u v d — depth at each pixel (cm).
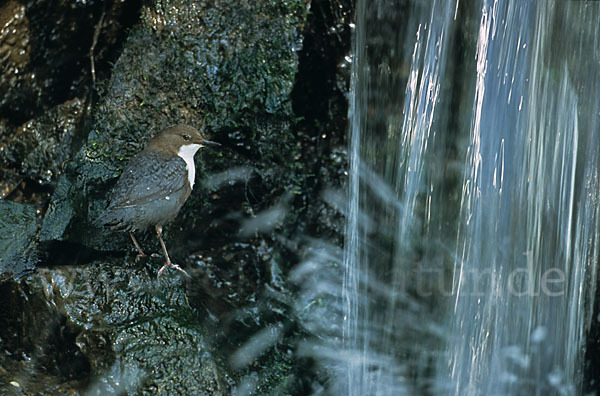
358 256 787
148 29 679
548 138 701
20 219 655
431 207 747
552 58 688
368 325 782
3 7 673
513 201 705
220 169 712
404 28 731
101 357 578
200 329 614
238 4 687
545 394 745
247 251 761
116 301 599
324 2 725
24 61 700
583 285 742
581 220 724
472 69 712
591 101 708
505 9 691
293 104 754
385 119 752
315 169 782
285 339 717
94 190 657
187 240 734
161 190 590
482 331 726
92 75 729
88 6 690
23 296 608
